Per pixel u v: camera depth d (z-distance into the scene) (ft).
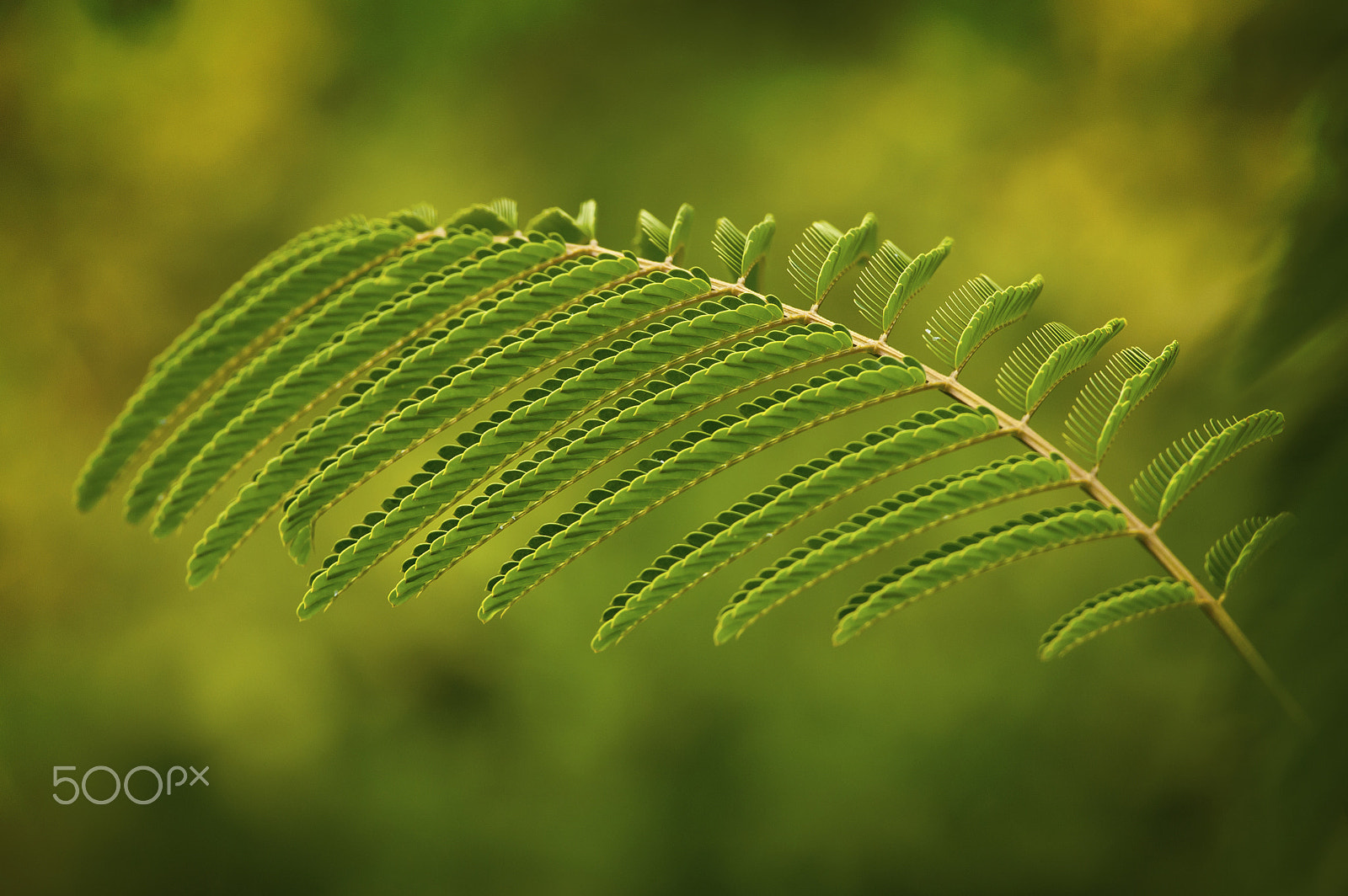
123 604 19.39
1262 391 6.23
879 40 22.09
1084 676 16.58
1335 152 6.47
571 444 3.60
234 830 18.44
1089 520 3.59
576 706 18.25
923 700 17.30
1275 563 5.28
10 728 18.24
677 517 18.08
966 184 20.13
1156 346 16.40
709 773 17.89
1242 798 5.83
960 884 16.72
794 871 17.37
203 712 18.72
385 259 4.50
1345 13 7.63
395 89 22.61
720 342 3.80
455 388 3.71
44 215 21.27
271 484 3.74
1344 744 4.67
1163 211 17.69
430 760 18.48
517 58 22.49
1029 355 3.80
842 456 3.57
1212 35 16.92
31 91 21.74
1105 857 15.75
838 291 15.96
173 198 21.76
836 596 17.79
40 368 20.51
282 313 4.37
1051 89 20.56
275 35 22.30
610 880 17.67
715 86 21.84
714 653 18.01
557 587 18.42
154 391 4.17
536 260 4.22
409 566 3.58
